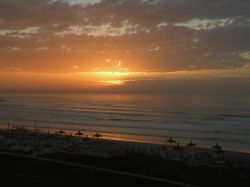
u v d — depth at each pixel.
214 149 54.38
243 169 38.81
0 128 85.88
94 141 59.31
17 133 69.94
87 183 33.31
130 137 75.75
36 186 32.12
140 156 45.72
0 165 40.28
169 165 40.72
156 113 141.62
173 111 150.88
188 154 47.28
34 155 46.06
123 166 40.09
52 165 40.34
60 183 33.06
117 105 196.00
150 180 34.50
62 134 71.12
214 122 108.31
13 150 49.56
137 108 170.50
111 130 88.44
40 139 61.41
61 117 126.12
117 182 33.69
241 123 105.00
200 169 38.88
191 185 32.94
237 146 65.19
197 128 93.69
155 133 83.44
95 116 129.88
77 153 46.91
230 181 34.00
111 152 45.34
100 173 36.94
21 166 39.91
